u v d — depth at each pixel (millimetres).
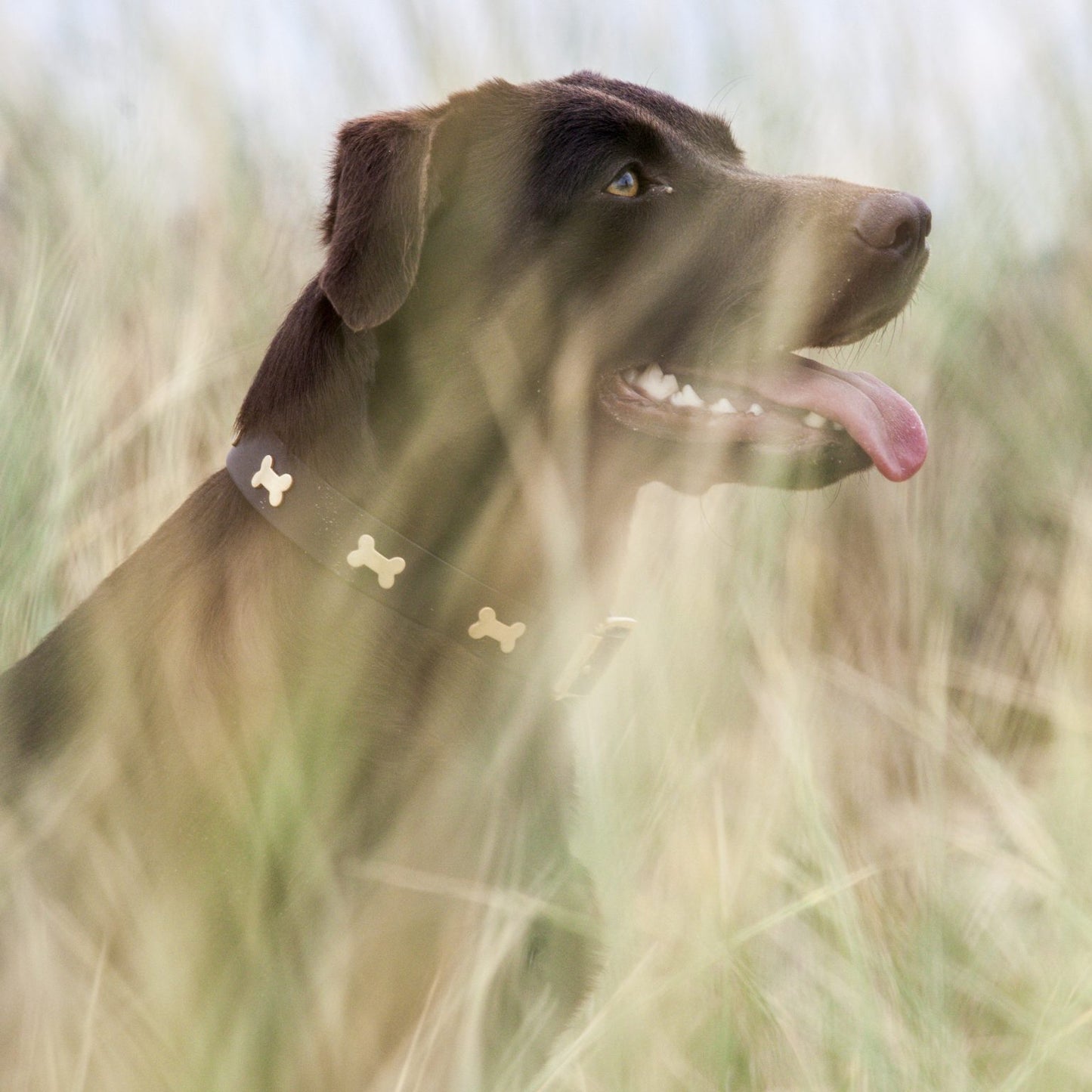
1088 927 3990
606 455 4688
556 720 4379
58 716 3986
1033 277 7008
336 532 3936
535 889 4027
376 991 3748
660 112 5031
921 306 6680
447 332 4363
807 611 5934
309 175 6805
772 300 4379
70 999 3471
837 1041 4141
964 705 6055
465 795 3906
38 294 5773
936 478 6555
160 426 5844
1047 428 6598
